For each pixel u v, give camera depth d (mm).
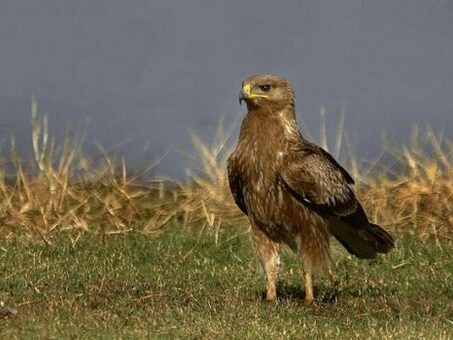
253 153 13734
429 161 18172
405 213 17656
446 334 12539
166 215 17578
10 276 14219
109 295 13695
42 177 17391
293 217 13758
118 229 17031
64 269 14719
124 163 18422
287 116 13773
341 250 16016
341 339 12273
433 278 15016
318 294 14375
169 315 12891
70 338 11945
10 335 11992
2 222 16797
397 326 12836
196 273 14969
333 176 13773
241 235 16625
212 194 17750
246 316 12930
